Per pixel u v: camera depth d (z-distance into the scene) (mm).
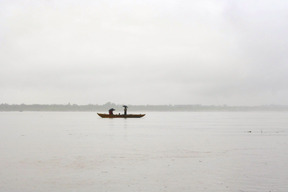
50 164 37344
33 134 80438
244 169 34000
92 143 58969
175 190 26641
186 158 41344
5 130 96438
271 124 137625
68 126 118500
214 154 44625
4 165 36688
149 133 83938
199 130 96625
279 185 27750
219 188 27062
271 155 43438
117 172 33094
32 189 26984
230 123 147750
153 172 33000
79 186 27859
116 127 111375
